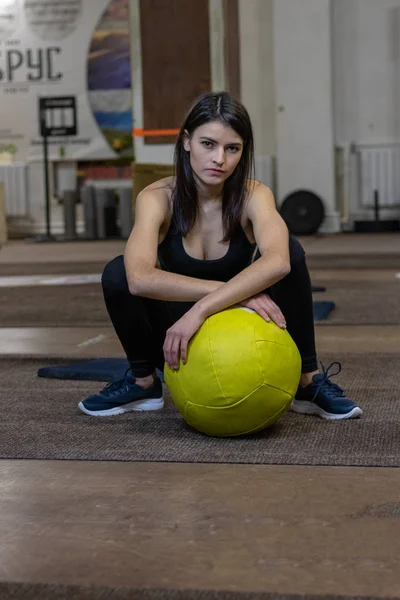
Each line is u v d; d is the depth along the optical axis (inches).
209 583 51.1
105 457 78.2
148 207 87.1
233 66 420.2
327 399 91.0
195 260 88.7
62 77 481.7
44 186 492.7
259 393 80.0
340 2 458.3
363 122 464.8
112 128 481.4
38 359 131.3
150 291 83.5
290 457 76.8
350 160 468.1
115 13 472.1
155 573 52.7
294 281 87.7
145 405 96.3
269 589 50.1
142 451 79.8
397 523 60.2
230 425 81.8
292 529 59.4
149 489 69.0
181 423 90.7
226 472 73.0
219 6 405.7
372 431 85.6
